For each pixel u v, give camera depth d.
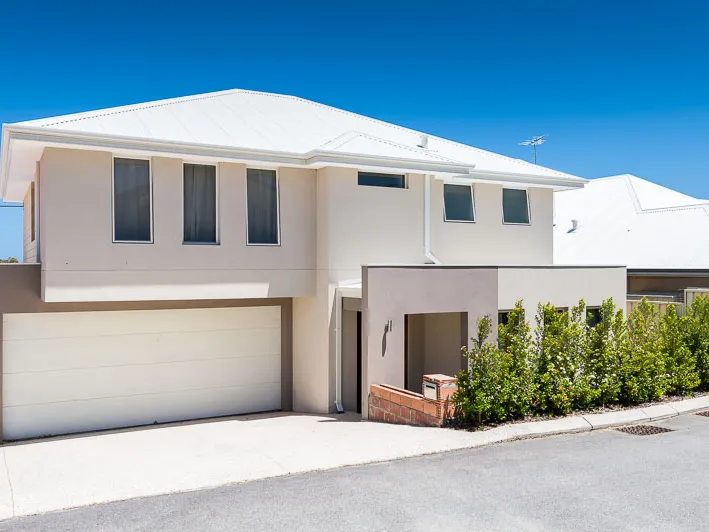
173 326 13.48
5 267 11.63
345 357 13.67
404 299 12.29
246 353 14.27
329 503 6.68
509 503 6.59
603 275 15.27
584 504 6.54
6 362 11.84
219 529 6.03
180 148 11.93
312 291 13.91
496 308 13.44
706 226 22.61
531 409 10.27
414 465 8.03
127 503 6.86
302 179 13.82
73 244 11.42
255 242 13.38
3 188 16.39
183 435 11.74
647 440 9.05
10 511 6.61
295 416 13.45
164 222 12.28
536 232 17.34
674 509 6.38
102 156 11.70
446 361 13.72
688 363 11.84
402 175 14.65
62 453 10.38
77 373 12.52
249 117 15.66
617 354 10.91
